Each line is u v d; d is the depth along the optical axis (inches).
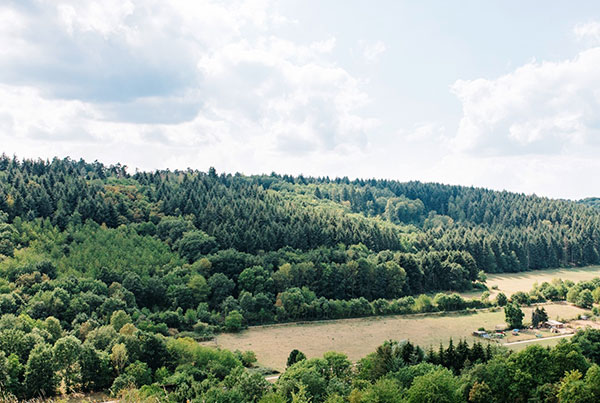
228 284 5777.6
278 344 4712.1
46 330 3964.1
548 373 2819.9
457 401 2591.0
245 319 5374.0
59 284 4909.0
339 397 2701.8
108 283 5413.4
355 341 4842.5
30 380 3196.4
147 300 5442.9
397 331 5216.5
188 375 3486.7
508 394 2807.6
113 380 3464.6
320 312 5689.0
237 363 3791.8
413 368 3051.2
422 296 6151.6
